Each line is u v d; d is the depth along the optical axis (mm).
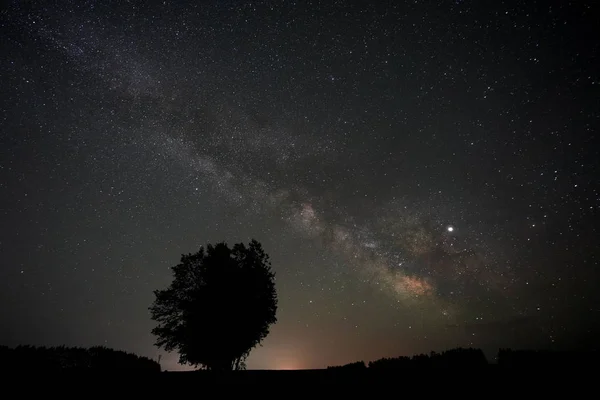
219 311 14648
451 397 8031
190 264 15969
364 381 10125
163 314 15359
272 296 16438
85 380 10688
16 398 8828
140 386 10359
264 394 9492
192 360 14641
